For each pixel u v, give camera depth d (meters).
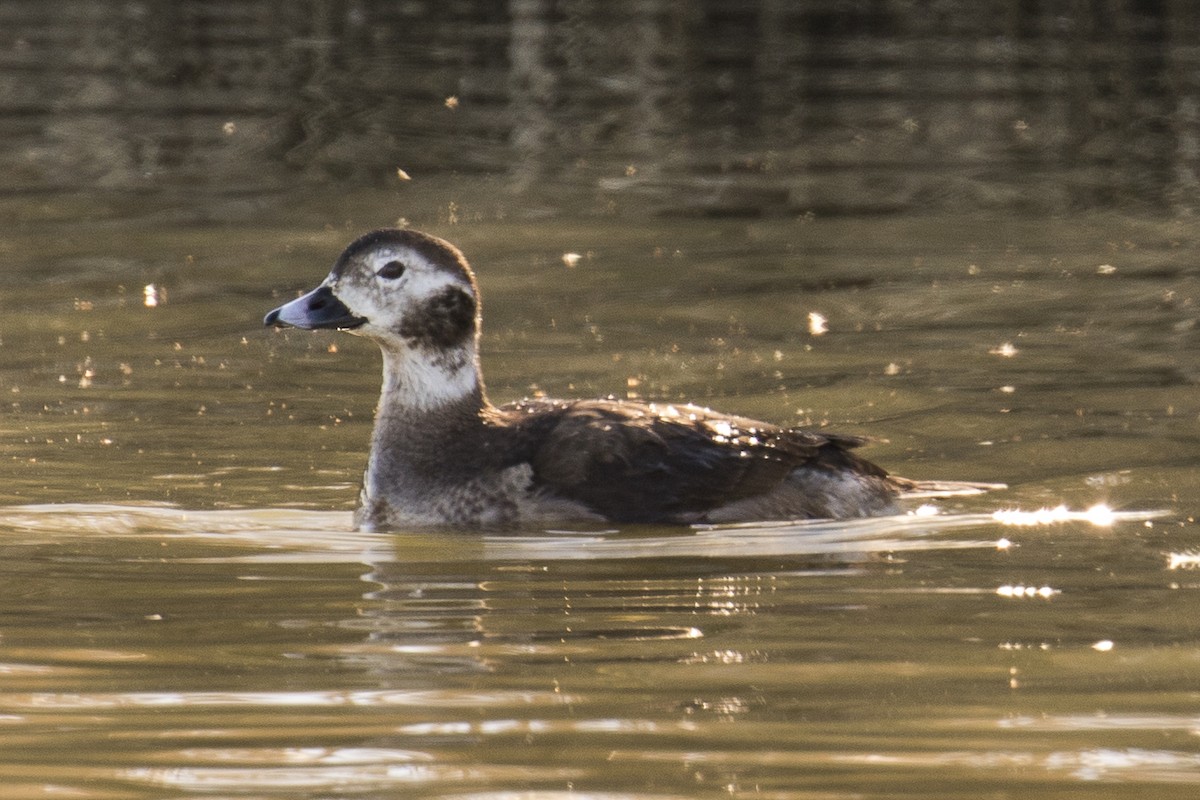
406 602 9.33
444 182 23.59
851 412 13.82
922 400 14.05
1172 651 8.32
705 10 33.84
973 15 33.47
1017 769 6.89
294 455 12.95
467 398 11.80
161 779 6.82
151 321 16.98
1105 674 8.00
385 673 8.08
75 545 10.62
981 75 29.41
